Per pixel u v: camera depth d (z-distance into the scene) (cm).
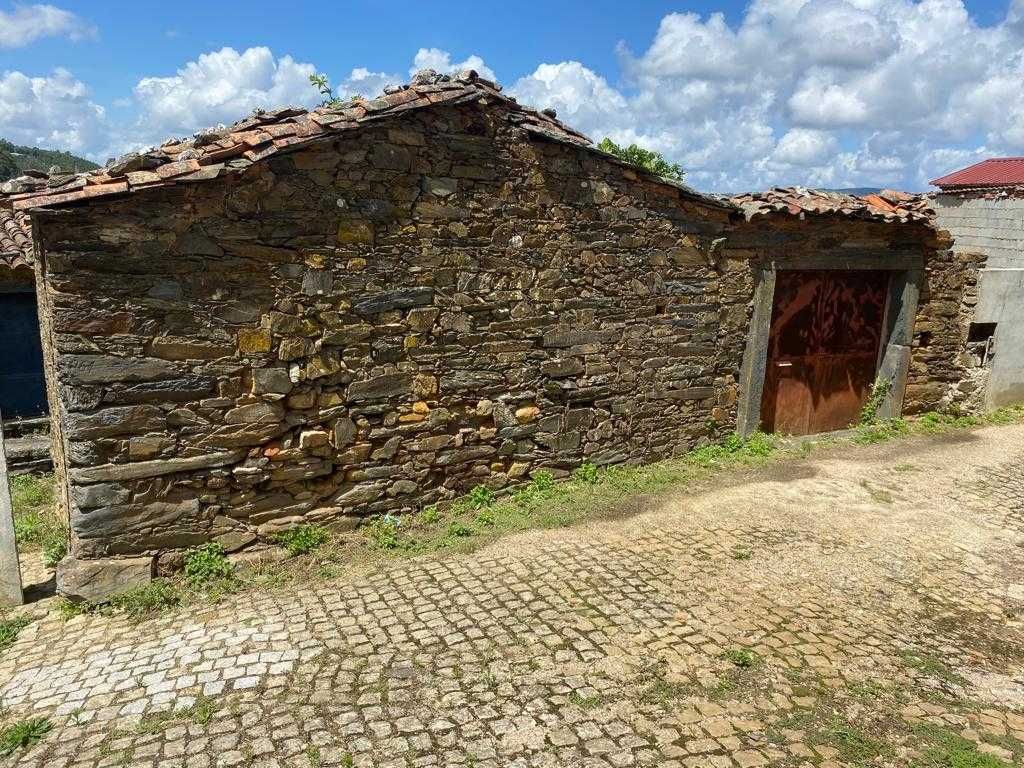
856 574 550
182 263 479
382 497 604
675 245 739
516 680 401
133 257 462
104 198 444
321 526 574
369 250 553
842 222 838
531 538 596
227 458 521
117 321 465
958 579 549
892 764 344
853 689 404
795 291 883
